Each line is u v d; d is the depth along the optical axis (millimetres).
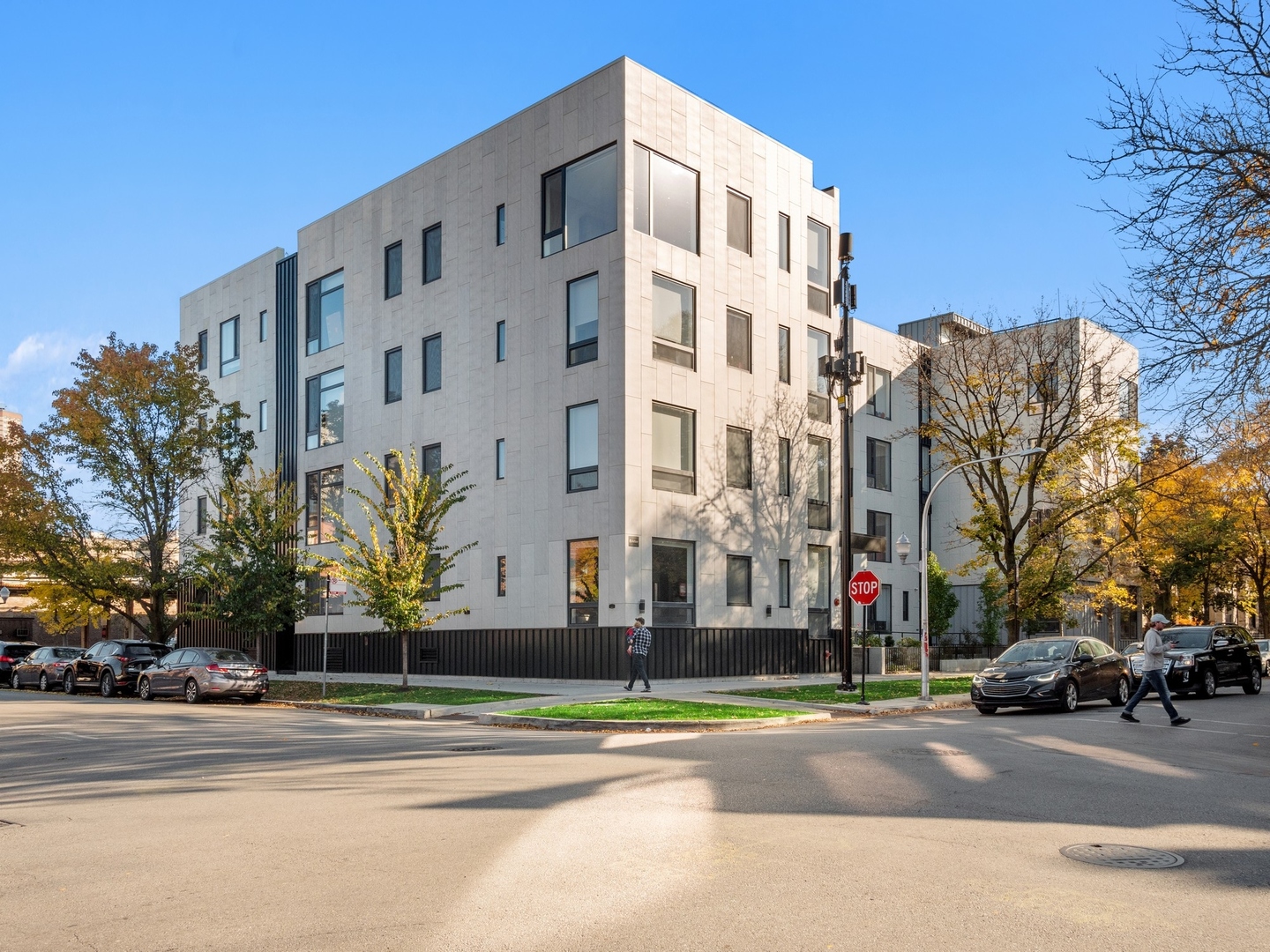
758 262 33781
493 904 6344
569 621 29797
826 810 9453
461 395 33906
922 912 6164
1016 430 33812
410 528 27484
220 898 6551
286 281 42500
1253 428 16641
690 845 7945
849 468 24578
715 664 30844
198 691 27047
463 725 19984
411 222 36469
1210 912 6223
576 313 30531
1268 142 13367
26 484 35781
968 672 39938
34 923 6062
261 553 32438
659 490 29609
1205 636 27453
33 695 32312
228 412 42031
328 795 10641
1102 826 8859
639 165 29812
